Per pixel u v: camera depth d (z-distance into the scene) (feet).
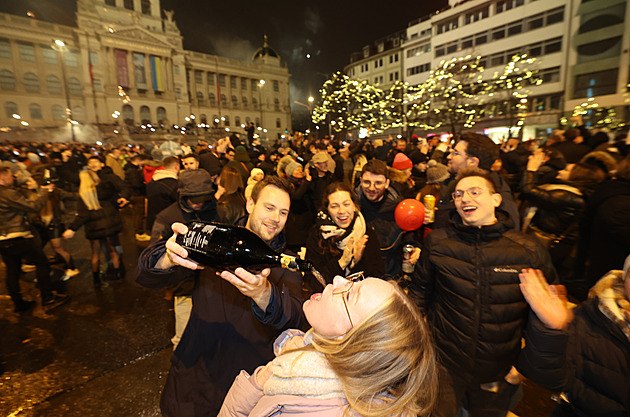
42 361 9.87
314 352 2.42
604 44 77.20
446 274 5.73
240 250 3.92
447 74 97.04
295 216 14.40
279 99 229.04
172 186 13.01
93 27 152.97
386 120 126.31
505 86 90.48
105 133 132.98
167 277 4.53
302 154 32.07
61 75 148.36
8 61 137.69
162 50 168.35
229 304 4.79
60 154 40.83
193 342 4.81
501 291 5.37
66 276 15.78
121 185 15.03
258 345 4.81
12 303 13.61
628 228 7.70
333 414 2.19
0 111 136.98
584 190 10.52
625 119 63.41
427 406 2.46
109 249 15.52
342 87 112.57
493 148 9.59
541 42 89.51
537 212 11.37
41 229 15.39
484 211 5.49
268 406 2.31
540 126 90.12
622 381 3.81
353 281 2.62
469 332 5.54
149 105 166.91
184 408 4.75
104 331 11.46
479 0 101.60
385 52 147.95
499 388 5.91
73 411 8.04
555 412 4.63
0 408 8.13
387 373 2.17
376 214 9.29
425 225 9.42
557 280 5.65
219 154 29.35
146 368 9.55
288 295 4.10
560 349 4.07
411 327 2.26
